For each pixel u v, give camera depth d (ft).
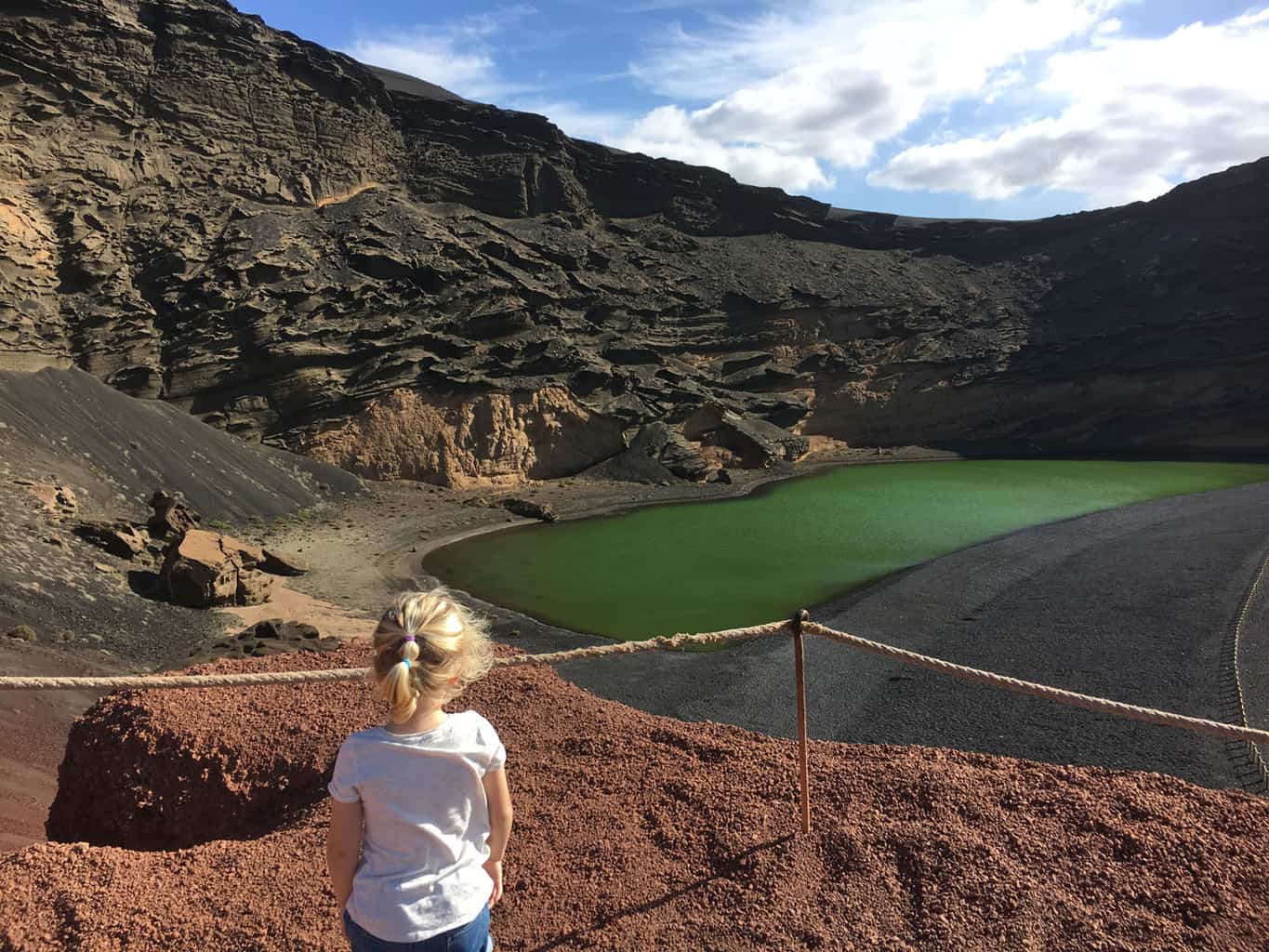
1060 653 76.43
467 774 8.61
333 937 13.14
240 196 200.34
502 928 13.64
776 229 315.37
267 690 23.52
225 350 174.50
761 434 236.02
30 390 133.59
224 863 15.26
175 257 176.45
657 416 221.46
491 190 253.85
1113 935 12.73
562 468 211.20
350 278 196.13
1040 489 197.26
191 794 20.07
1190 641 73.92
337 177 223.92
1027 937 12.75
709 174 305.73
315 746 20.53
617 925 13.50
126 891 14.15
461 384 195.62
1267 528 117.50
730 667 78.38
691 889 14.42
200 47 200.34
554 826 16.75
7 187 163.53
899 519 163.43
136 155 184.65
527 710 22.59
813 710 67.31
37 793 44.52
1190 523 134.00
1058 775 17.51
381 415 186.09
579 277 240.12
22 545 87.56
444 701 8.81
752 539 147.33
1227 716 59.16
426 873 8.31
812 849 15.24
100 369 162.20
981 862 14.47
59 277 165.37
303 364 180.96
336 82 226.58
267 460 164.25
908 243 328.08
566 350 216.13
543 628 96.17
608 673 77.61
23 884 14.11
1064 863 14.43
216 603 93.71
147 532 110.83
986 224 327.67
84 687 12.92
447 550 139.23
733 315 265.13
